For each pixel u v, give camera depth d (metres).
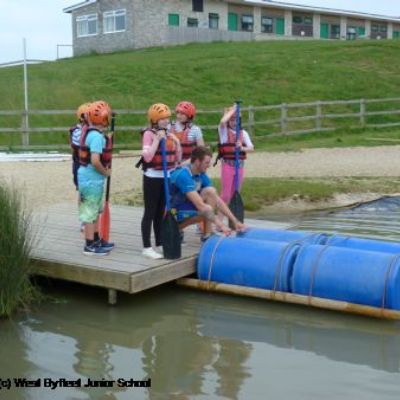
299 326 5.76
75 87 25.06
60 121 21.70
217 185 12.09
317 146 19.38
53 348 5.25
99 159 6.35
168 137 6.62
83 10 42.06
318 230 9.27
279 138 21.52
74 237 7.56
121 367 4.90
